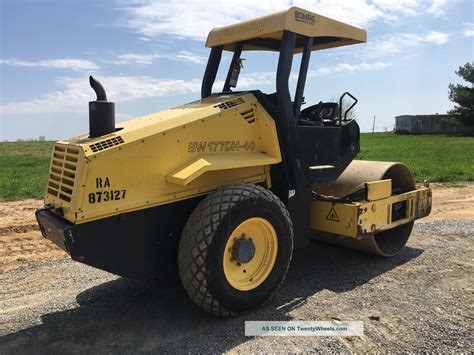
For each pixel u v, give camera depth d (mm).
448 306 4156
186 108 4320
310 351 3412
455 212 8539
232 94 4605
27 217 8508
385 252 5602
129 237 3639
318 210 5031
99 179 3402
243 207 3771
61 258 5965
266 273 4070
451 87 48344
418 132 54938
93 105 3643
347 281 4809
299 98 4578
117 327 3865
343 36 4977
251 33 4574
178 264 3760
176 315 4043
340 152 5082
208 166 3719
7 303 4473
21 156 27250
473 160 17969
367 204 4852
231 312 3850
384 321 3869
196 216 3691
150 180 3668
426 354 3363
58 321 4023
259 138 4383
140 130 3660
